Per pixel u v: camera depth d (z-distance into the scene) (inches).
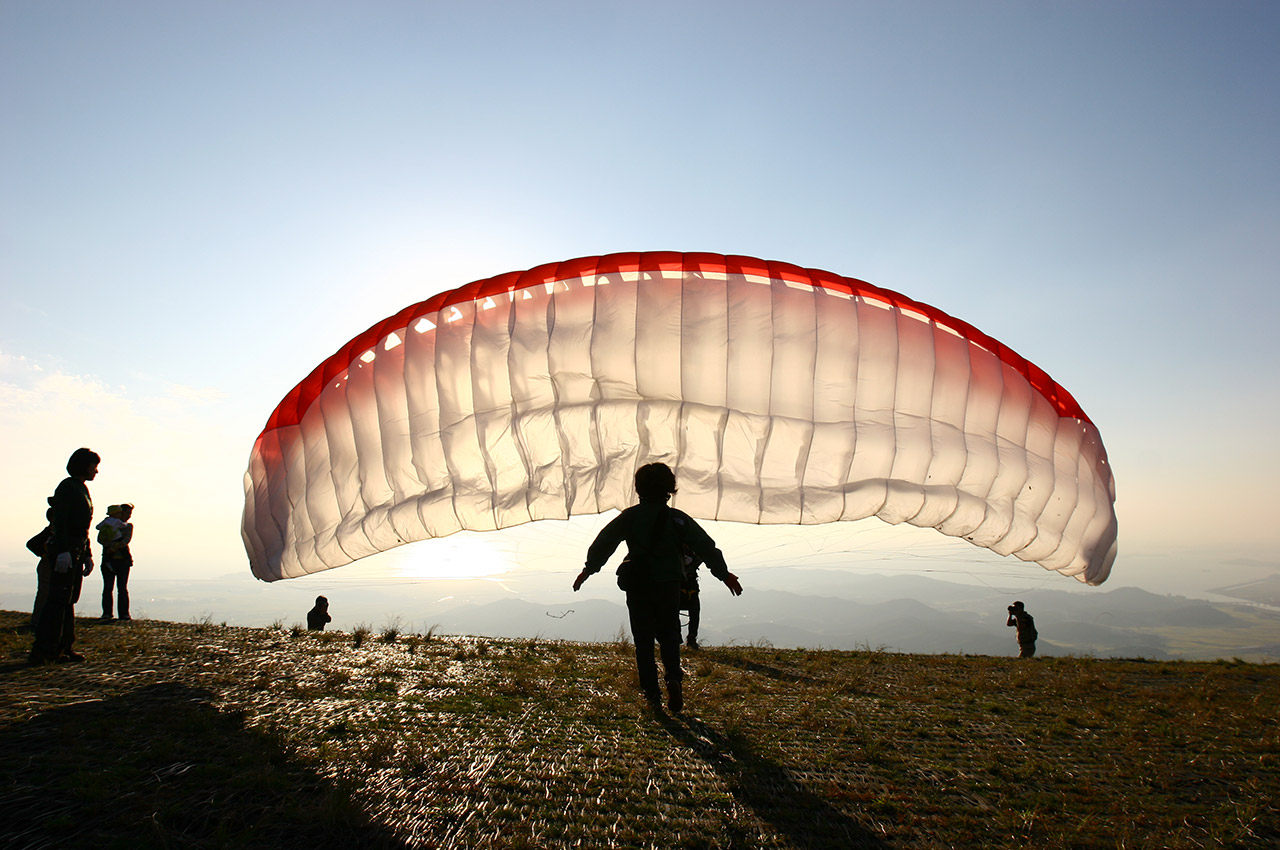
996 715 211.3
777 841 112.3
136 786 123.0
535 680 237.1
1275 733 190.7
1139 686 268.7
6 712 166.6
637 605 204.4
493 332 349.7
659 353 339.9
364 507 351.9
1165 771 157.2
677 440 333.7
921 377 348.2
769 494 331.9
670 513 208.4
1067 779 150.6
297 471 368.5
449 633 368.2
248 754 140.8
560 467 331.6
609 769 143.6
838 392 340.8
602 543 208.8
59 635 231.1
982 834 118.4
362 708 185.8
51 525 238.8
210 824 110.0
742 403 336.8
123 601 390.0
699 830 115.3
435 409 348.5
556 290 354.0
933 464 343.0
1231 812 132.1
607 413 336.2
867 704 222.4
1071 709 221.1
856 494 334.6
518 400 339.3
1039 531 362.9
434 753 147.6
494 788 129.8
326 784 128.0
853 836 115.9
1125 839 117.1
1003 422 360.5
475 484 336.2
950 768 155.6
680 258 360.5
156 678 211.2
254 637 313.4
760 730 181.8
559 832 112.0
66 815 110.1
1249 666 338.3
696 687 239.6
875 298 359.9
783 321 343.9
